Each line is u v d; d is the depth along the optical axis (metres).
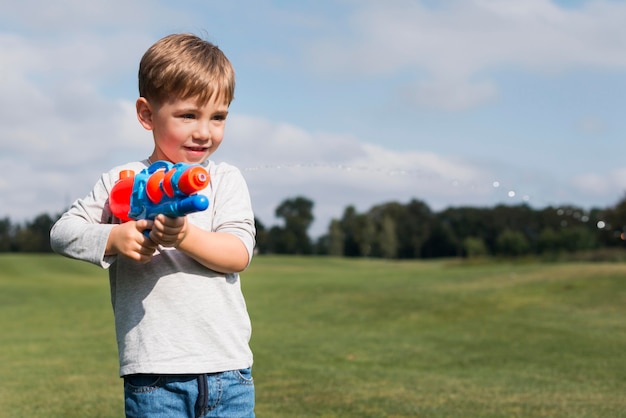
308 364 8.47
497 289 16.89
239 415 2.36
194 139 2.35
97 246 2.19
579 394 6.16
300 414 5.36
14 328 13.11
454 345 10.12
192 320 2.30
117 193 2.25
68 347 10.34
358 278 23.45
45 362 8.73
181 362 2.27
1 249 71.19
